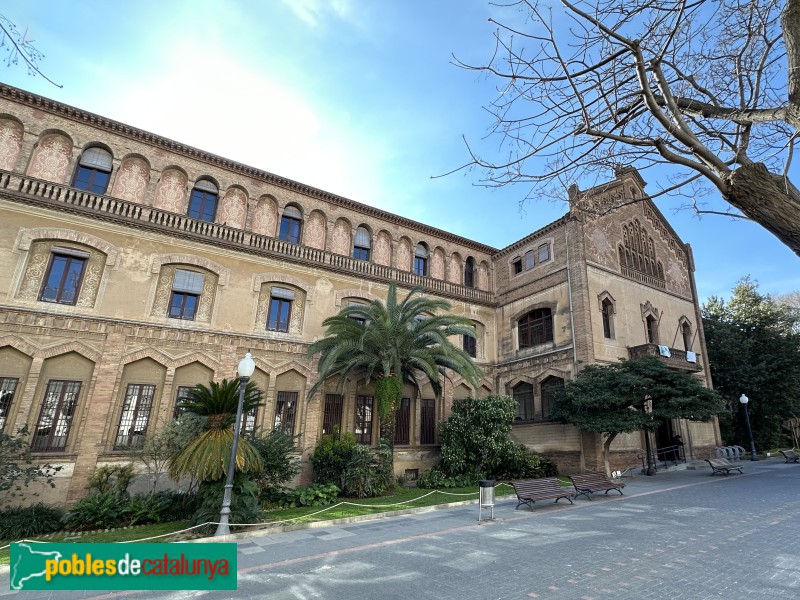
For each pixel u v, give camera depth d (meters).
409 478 22.06
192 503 13.68
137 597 6.76
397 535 10.49
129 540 10.36
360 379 21.67
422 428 23.61
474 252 29.95
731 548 8.33
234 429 12.20
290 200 22.97
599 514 12.20
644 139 4.81
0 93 16.80
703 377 28.81
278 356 20.06
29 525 11.94
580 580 6.82
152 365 17.30
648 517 11.52
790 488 15.67
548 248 26.09
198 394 12.27
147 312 17.58
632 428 18.23
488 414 21.03
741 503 13.04
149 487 15.59
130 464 15.26
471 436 20.84
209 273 19.52
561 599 6.10
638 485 17.73
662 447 25.22
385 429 18.50
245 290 20.05
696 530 9.88
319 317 21.81
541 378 24.55
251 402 12.90
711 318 37.84
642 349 23.48
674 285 29.62
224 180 21.20
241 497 11.82
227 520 10.79
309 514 13.17
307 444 19.55
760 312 34.53
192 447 11.72
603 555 8.14
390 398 17.94
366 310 19.98
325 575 7.54
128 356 16.73
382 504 14.88
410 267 26.86
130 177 18.94
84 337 16.12
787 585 6.34
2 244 15.41
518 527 10.91
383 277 24.38
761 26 5.00
